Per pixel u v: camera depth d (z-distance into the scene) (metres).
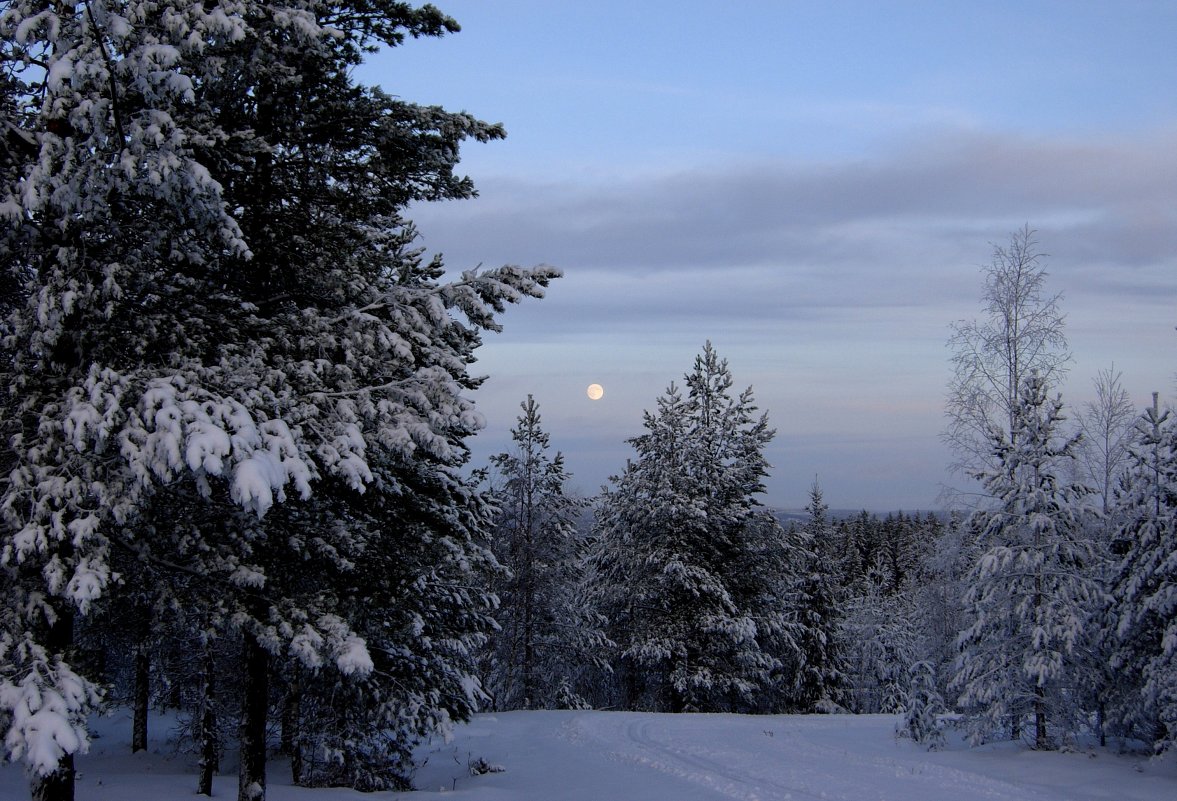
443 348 12.15
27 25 8.27
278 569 11.61
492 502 19.27
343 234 12.51
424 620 16.92
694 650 36.19
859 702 45.16
